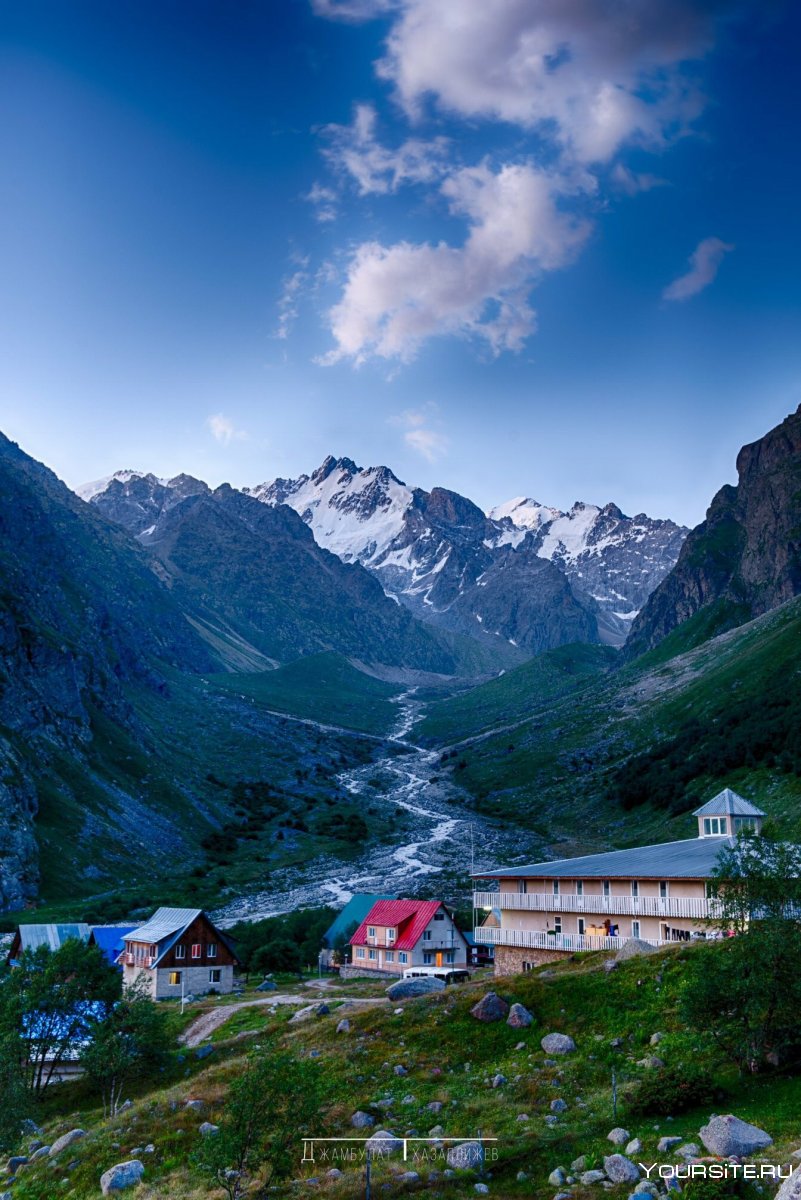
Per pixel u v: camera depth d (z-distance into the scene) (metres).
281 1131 42.31
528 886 84.06
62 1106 66.31
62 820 198.12
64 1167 51.34
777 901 48.97
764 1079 44.72
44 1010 71.69
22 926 108.44
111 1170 48.00
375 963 112.69
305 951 126.44
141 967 102.81
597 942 75.38
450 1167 41.84
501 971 82.69
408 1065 54.41
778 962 45.81
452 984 69.75
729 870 50.66
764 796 189.38
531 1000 58.81
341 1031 60.53
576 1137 42.41
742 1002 46.22
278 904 173.75
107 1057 64.25
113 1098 62.41
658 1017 53.91
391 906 115.38
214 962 103.50
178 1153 49.44
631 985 57.69
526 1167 40.97
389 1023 59.81
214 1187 44.06
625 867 79.81
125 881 187.75
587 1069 50.25
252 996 95.50
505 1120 45.78
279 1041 62.47
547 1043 53.78
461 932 111.25
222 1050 65.69
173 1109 54.66
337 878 199.75
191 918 103.50
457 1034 57.00
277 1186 42.81
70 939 76.88
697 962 50.69
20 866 166.62
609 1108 44.72
